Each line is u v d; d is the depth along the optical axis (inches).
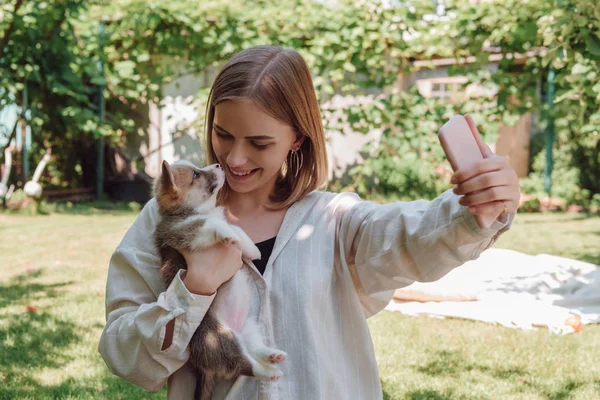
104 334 75.7
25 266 305.7
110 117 563.8
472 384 174.4
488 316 226.4
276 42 454.0
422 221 69.2
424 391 169.6
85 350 197.6
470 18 415.8
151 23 460.4
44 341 203.9
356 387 77.6
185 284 72.7
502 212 62.7
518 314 224.5
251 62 77.2
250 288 81.5
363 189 529.7
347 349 78.2
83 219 452.4
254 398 73.5
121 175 597.3
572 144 537.6
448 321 229.0
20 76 470.9
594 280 251.6
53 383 173.3
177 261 82.7
